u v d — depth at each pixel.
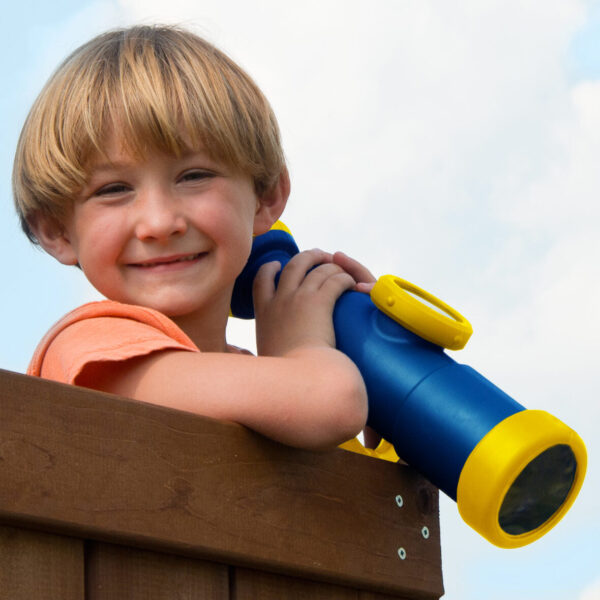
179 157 1.75
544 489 1.67
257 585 1.33
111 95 1.75
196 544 1.23
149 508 1.18
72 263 1.89
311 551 1.40
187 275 1.78
